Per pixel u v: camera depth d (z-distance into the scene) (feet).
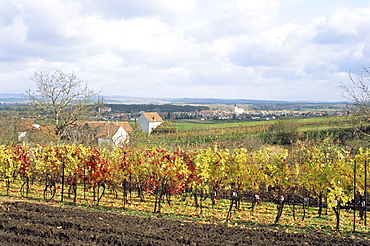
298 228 35.01
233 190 45.62
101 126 157.69
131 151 47.37
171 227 31.22
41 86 100.94
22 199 45.73
